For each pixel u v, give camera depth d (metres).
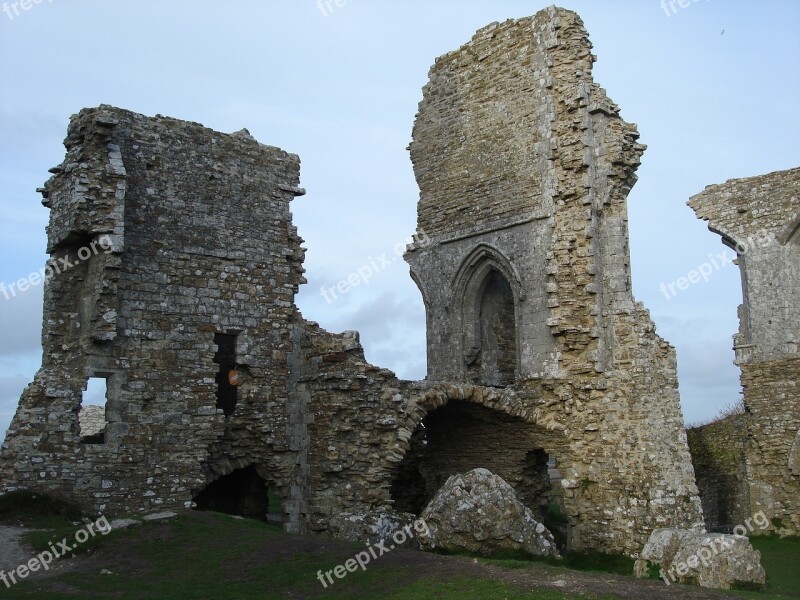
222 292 22.83
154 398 20.98
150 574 15.12
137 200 21.52
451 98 30.22
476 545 18.92
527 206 27.06
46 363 20.12
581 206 25.72
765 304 30.62
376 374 23.30
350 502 22.33
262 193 24.17
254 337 23.38
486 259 28.61
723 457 32.28
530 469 27.41
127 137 21.61
